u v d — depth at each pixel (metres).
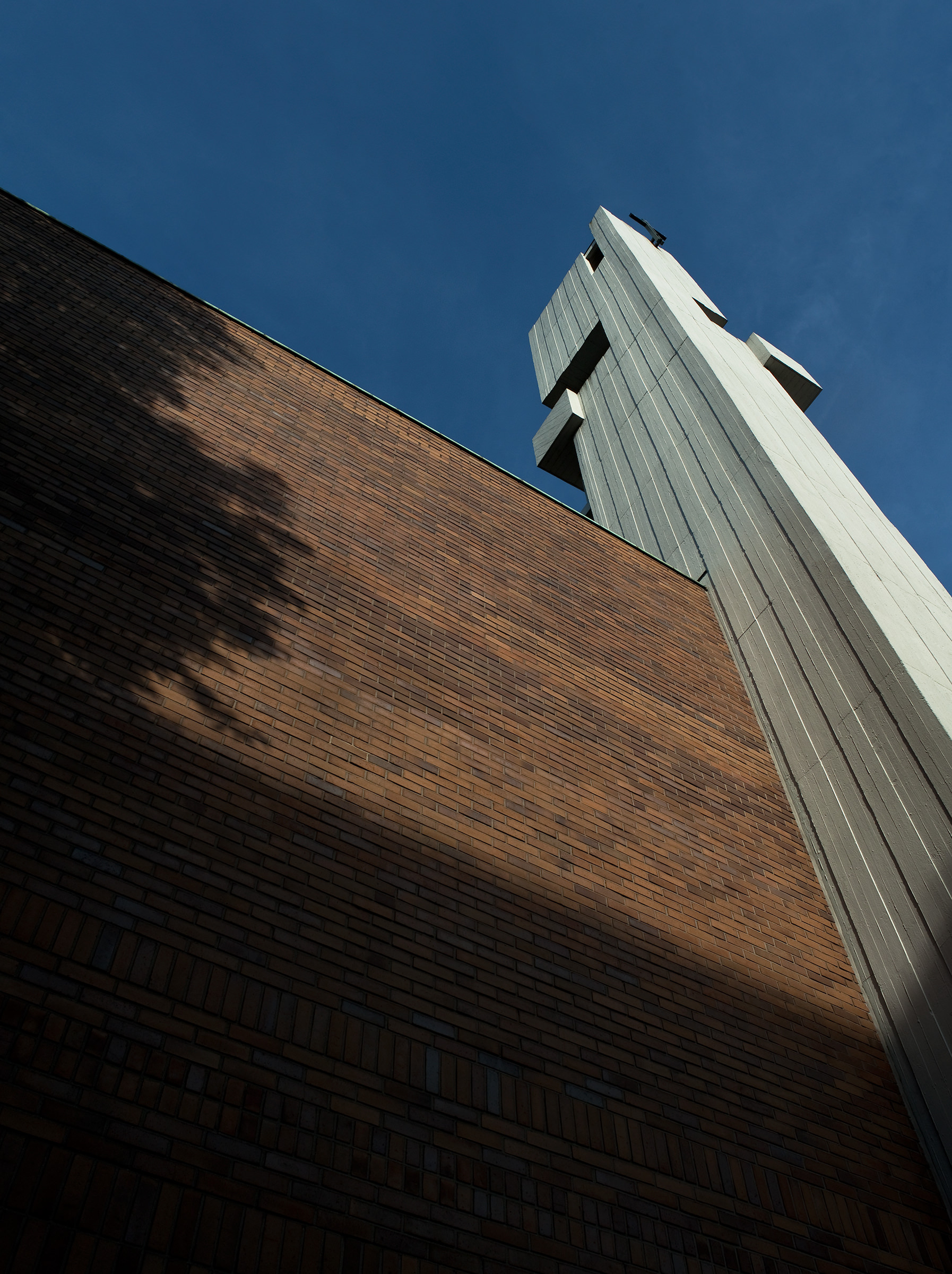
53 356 7.68
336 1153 4.26
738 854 7.87
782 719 9.48
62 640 5.54
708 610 11.20
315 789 5.80
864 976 7.46
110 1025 4.10
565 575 9.98
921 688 8.09
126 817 4.91
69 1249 3.40
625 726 8.37
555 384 20.12
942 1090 6.48
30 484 6.38
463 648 7.89
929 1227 5.88
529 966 5.73
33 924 4.23
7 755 4.78
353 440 9.57
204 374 8.90
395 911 5.47
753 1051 6.25
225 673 6.11
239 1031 4.43
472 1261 4.24
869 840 7.97
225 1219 3.80
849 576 9.38
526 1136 4.87
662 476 14.00
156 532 6.75
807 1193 5.56
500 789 6.78
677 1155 5.28
